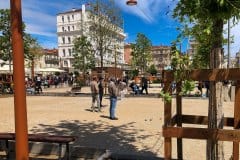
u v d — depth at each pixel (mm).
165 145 5375
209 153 5457
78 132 11750
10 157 8062
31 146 7848
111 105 15094
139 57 66688
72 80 54625
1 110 19734
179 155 6816
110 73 47406
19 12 4938
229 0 4586
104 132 11672
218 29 5164
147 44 66688
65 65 111688
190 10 5004
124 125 13250
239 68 4906
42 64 101938
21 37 4977
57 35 113375
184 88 5039
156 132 11523
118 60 92500
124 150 8930
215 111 5266
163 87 5250
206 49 5590
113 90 15008
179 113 6367
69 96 31203
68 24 111125
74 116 16312
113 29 43062
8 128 12992
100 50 41719
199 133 5160
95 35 41469
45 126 13211
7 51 39188
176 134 5262
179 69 5098
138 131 11789
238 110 5203
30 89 36031
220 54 5188
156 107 20172
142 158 7707
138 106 20828
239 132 4969
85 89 43781
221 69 4984
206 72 5027
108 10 41875
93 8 41188
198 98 26109
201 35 5477
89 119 15156
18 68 4977
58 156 7578
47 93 34719
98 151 7488
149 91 36781
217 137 5078
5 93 34500
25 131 5102
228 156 8242
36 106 21641
